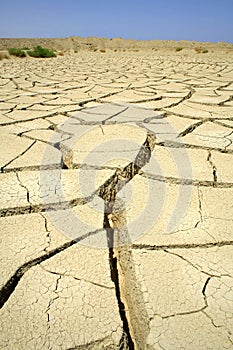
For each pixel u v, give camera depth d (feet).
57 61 24.52
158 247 2.78
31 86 10.95
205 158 4.54
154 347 1.96
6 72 15.80
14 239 2.85
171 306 2.21
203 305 2.21
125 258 2.75
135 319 2.20
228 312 2.15
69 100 8.27
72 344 1.97
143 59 25.72
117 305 2.21
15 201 3.38
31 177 3.96
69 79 12.60
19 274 2.49
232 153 4.73
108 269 2.53
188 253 2.71
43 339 2.00
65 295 2.29
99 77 13.05
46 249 2.72
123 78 12.55
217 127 5.94
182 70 15.47
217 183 3.82
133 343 2.08
